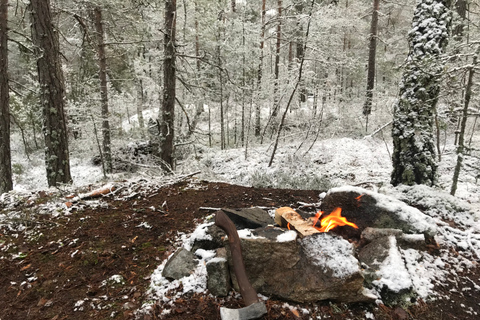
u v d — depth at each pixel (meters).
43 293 2.43
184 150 12.16
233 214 3.18
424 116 4.38
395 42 18.88
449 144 8.98
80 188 4.82
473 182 5.40
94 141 12.51
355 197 3.37
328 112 12.69
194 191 4.73
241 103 12.61
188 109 13.77
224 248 2.63
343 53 10.45
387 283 2.30
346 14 15.05
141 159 11.69
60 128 6.21
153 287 2.47
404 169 4.57
